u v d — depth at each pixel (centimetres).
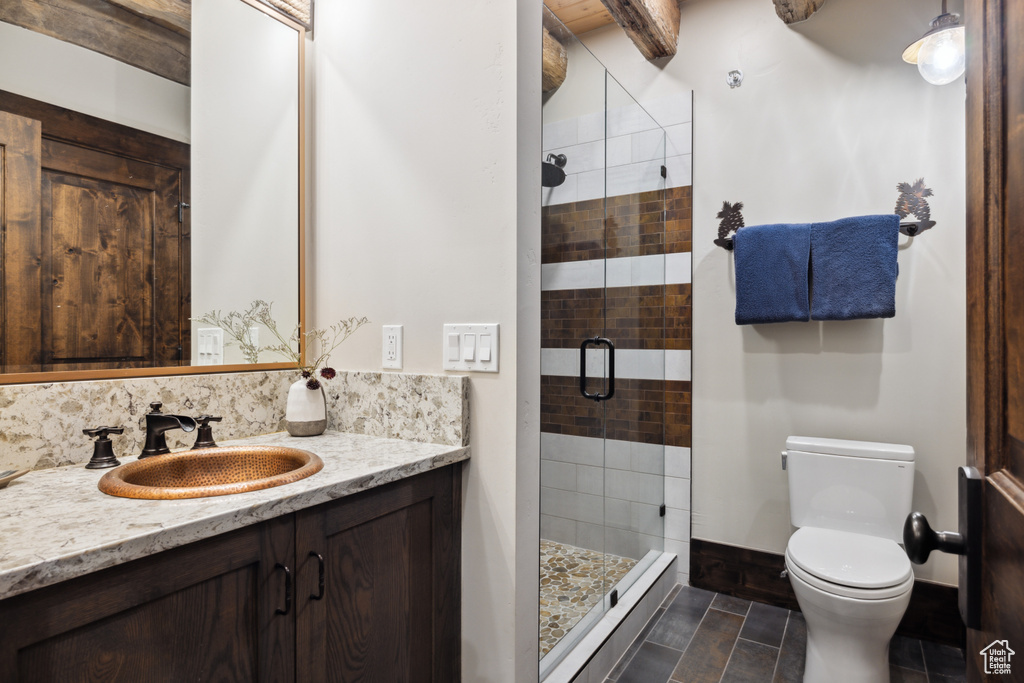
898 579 158
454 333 139
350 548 112
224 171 152
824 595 160
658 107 252
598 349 193
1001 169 52
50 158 121
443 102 142
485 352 134
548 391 163
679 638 204
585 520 186
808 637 173
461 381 136
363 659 116
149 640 82
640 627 209
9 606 68
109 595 78
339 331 166
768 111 229
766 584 230
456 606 140
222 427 148
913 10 205
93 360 127
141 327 135
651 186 237
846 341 216
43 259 119
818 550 179
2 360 112
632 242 219
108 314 129
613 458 205
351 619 113
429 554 133
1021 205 47
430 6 144
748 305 220
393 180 152
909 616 204
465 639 141
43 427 116
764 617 219
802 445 209
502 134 131
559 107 165
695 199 245
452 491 138
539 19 140
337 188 166
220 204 151
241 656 94
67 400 120
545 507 164
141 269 136
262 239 160
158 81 140
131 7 135
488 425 136
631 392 221
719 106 239
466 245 138
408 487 125
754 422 233
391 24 153
